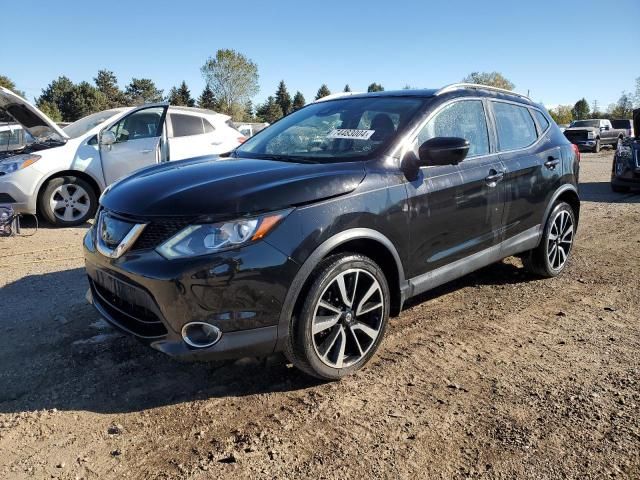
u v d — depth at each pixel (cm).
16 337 368
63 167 745
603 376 320
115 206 299
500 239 425
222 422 273
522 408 285
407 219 334
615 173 1127
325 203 293
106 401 292
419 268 352
